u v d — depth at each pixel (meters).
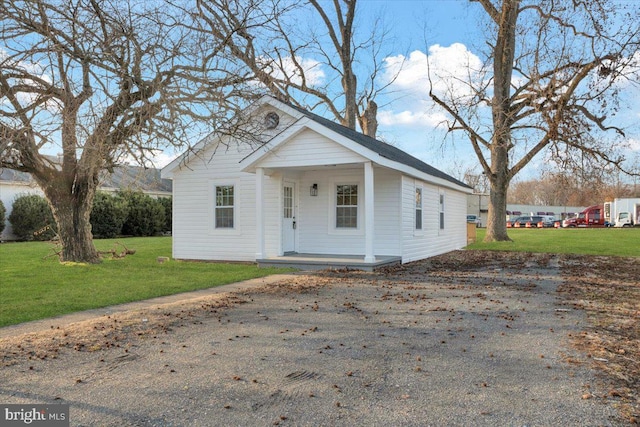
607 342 5.39
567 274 11.59
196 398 3.80
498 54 21.81
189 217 15.23
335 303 7.79
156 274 11.19
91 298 8.00
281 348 5.20
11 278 10.19
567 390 3.94
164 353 5.02
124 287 9.19
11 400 3.76
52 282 9.71
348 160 11.61
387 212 13.55
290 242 14.34
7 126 8.01
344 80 25.50
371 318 6.68
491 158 23.41
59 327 6.07
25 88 9.45
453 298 8.25
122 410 3.56
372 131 28.11
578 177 19.36
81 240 13.09
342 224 14.09
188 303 7.71
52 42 8.80
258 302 7.86
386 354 4.98
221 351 5.09
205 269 12.30
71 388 4.01
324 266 12.18
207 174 14.95
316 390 3.97
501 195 23.34
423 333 5.85
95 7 8.73
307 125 11.84
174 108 8.79
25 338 5.54
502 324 6.32
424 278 10.74
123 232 30.03
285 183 14.11
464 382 4.15
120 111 9.19
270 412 3.54
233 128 9.73
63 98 9.52
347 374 4.36
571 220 51.16
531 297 8.36
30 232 24.81
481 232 37.38
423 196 15.44
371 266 11.70
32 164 11.73
